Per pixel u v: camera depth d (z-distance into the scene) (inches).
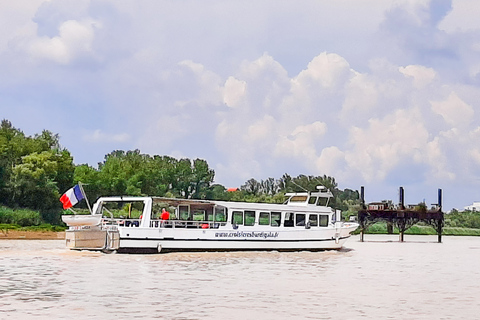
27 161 4323.3
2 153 4411.9
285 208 2253.9
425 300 1169.4
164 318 948.6
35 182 4274.1
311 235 2284.7
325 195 2429.9
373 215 3727.9
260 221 2199.8
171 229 2011.6
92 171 4904.0
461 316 1005.8
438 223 3816.4
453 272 1749.5
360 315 1000.9
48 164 4347.9
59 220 4215.1
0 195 4200.3
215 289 1261.1
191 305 1063.0
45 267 1608.0
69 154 4692.4
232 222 2144.4
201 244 2063.2
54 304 1056.2
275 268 1702.8
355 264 1932.8
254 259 1956.2
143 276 1456.7
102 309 1015.0
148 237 1975.9
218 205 2132.1
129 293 1187.3
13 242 2832.2
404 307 1083.9
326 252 2331.4
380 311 1039.6
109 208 4633.4
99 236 1943.9
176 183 6151.6
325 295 1208.2
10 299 1101.7
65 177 4699.8
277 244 2210.9
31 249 2252.7
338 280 1467.8
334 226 2411.4
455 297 1215.6
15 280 1347.2
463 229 6264.8
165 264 1740.9
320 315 994.7
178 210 2169.0
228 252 2112.5
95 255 1936.5
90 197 4837.6
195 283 1349.7
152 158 6323.8
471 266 1967.3
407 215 3754.9
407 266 1930.4
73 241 1963.6
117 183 4985.2
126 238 1948.8
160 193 5556.1
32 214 3966.5
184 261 1838.1
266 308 1047.0
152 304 1066.7
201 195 6250.0
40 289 1221.7
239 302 1102.4
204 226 2139.5
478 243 3846.0
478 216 7047.2
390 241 3860.7
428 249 2994.6
